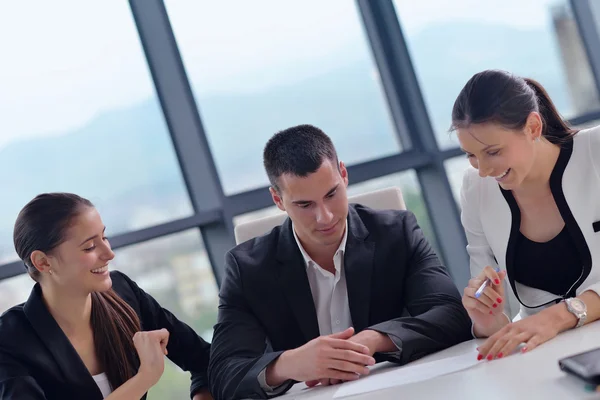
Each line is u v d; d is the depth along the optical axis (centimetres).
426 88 371
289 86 350
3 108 303
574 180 180
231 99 340
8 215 300
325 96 357
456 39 376
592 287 164
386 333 174
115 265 313
